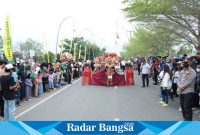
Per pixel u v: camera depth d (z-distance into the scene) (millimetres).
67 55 43625
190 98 12148
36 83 21453
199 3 22875
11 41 19250
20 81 17172
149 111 15820
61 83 30844
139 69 46500
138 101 19484
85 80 31281
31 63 22281
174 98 20281
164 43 48375
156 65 30188
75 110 16016
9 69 12336
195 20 27891
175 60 21281
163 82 17422
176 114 14992
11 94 12328
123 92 24578
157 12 26625
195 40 35375
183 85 12172
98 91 25297
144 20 29641
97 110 16031
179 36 35031
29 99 20031
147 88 27500
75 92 24422
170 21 30172
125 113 15227
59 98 20750
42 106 17297
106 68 30531
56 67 28953
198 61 16734
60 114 14883
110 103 18562
